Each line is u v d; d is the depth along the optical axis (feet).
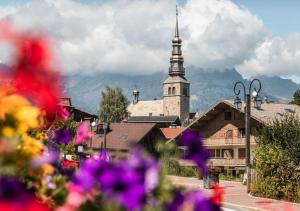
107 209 8.88
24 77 9.69
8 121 10.11
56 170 11.96
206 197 9.91
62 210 9.84
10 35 9.37
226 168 209.97
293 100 350.84
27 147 10.61
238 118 206.90
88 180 9.19
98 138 230.68
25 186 10.34
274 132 108.58
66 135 18.45
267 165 82.53
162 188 9.48
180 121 550.77
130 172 8.87
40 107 10.36
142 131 268.82
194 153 11.57
